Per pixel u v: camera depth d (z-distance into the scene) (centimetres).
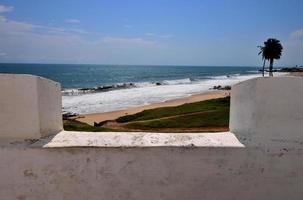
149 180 269
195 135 294
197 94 6016
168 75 15275
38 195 269
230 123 333
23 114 269
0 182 267
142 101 5012
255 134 276
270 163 268
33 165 265
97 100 5188
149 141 276
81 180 268
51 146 264
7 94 267
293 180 269
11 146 264
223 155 267
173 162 268
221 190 271
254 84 273
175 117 2567
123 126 2470
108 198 271
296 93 268
